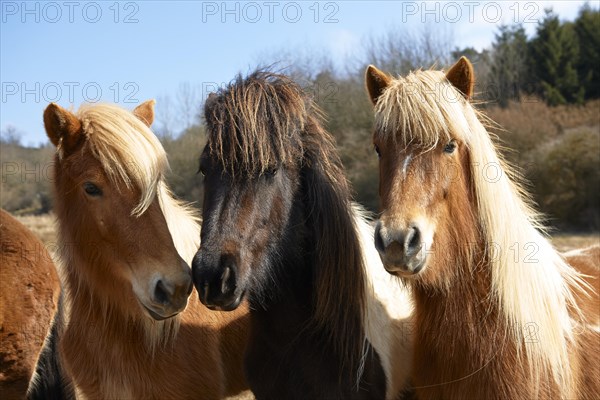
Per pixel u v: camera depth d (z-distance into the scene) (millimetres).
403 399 3316
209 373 3488
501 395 2736
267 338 3037
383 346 3188
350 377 2990
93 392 3424
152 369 3309
